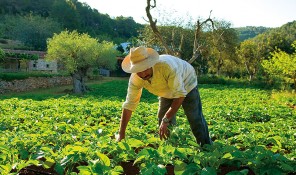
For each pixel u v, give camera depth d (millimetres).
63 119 11211
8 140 6543
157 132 9055
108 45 40094
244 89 40781
